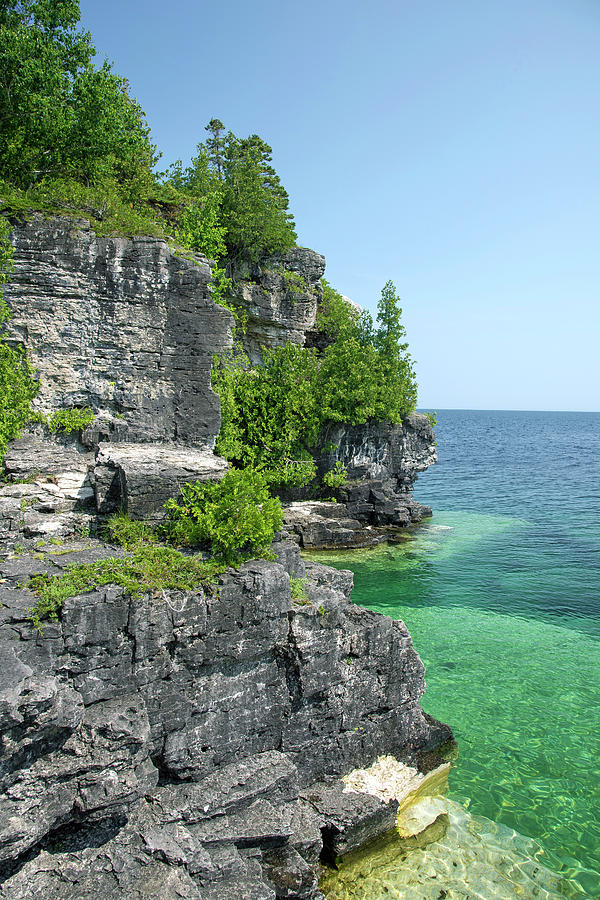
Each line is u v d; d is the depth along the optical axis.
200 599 10.70
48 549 12.27
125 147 25.66
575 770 14.16
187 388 19.81
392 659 13.34
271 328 39.94
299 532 34.50
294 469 35.12
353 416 38.12
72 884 8.14
